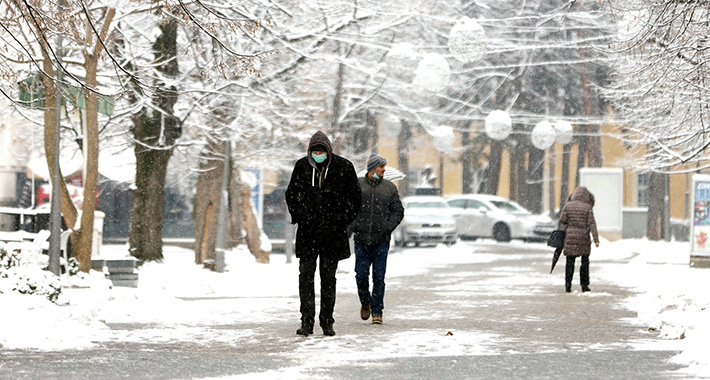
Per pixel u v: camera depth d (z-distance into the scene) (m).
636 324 25.86
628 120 49.16
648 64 35.41
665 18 31.36
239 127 50.22
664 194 90.75
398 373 16.88
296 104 55.31
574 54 77.38
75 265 35.38
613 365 17.94
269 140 56.81
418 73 40.84
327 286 22.56
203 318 26.83
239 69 29.98
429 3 56.38
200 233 51.19
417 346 20.72
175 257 57.19
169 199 77.94
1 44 35.91
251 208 57.00
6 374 16.53
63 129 49.06
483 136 116.38
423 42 57.88
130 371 17.06
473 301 32.97
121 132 52.78
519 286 40.38
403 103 63.06
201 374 16.75
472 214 94.75
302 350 20.11
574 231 36.97
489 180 117.19
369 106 60.97
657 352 19.84
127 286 37.53
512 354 19.50
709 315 24.22
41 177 58.72
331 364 18.02
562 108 100.62
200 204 51.16
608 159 112.81
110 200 77.62
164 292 35.22
